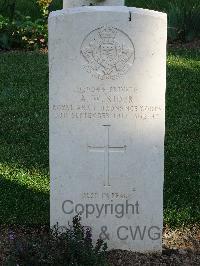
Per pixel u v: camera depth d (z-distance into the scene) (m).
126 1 6.41
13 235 2.47
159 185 2.35
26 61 4.74
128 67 2.23
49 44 2.22
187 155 3.27
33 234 2.58
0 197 2.82
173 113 3.79
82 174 2.34
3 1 6.26
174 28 5.28
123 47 2.21
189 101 3.97
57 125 2.30
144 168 2.33
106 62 2.23
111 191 2.36
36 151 3.31
